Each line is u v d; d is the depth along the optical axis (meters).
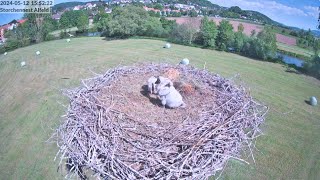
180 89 9.45
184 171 6.28
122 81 10.16
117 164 6.35
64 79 24.34
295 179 12.59
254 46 30.06
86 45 36.69
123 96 9.03
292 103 19.50
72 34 46.94
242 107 8.51
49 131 17.23
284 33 40.41
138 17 40.44
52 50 34.00
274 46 29.64
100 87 9.42
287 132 15.85
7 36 43.06
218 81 10.46
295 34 39.84
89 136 7.00
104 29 42.84
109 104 8.38
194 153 6.52
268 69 26.78
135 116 7.95
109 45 35.69
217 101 8.91
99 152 6.71
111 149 6.59
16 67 28.58
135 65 11.95
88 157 6.56
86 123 7.38
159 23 41.16
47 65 28.09
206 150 6.72
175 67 11.60
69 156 7.12
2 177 14.32
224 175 12.44
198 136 7.10
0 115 20.06
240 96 9.43
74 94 8.95
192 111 8.34
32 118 18.88
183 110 8.41
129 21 39.91
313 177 12.76
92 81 10.45
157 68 11.45
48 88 22.88
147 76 10.75
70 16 52.12
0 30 47.22
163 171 6.33
